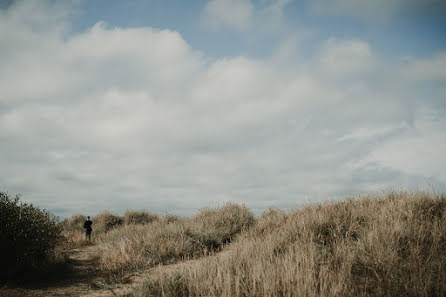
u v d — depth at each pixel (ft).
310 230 19.88
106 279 19.29
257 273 12.85
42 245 23.40
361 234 17.10
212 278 13.64
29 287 18.66
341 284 10.93
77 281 20.20
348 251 14.40
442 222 17.01
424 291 10.21
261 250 17.29
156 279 15.29
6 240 20.43
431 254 13.23
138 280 18.94
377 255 13.48
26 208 23.67
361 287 11.57
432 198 22.17
